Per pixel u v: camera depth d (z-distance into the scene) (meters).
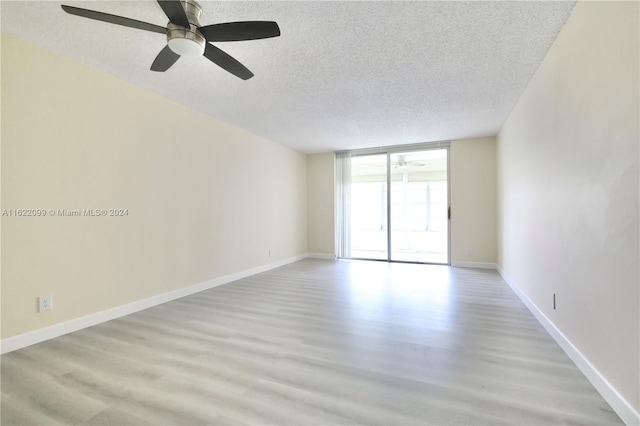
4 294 2.14
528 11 1.94
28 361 2.02
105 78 2.78
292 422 1.43
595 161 1.68
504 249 4.40
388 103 3.54
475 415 1.46
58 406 1.55
